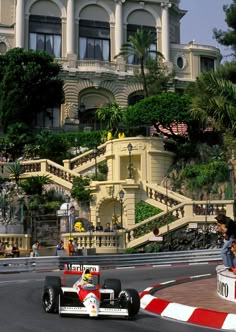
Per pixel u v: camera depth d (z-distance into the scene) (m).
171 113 50.09
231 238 15.91
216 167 43.31
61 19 72.94
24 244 37.12
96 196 41.38
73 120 67.06
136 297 12.52
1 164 47.19
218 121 28.55
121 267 29.34
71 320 12.08
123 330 10.95
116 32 74.75
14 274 25.62
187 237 36.09
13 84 60.12
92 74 69.81
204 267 27.53
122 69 71.50
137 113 51.34
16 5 71.56
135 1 76.38
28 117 61.94
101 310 12.30
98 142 56.81
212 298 14.77
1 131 61.50
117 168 44.84
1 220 38.31
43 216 40.25
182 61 75.94
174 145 49.19
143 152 44.12
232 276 14.25
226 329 11.47
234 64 48.84
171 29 79.38
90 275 13.09
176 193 40.31
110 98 70.94
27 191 43.19
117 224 37.69
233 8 55.91
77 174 44.66
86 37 73.81
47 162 46.16
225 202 36.62
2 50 70.69
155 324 11.86
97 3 74.56
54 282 13.40
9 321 11.84
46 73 62.53
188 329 11.32
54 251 36.72
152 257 30.61
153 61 65.31
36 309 13.69
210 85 28.91
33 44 71.56
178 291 16.34
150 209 39.41
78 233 35.25
